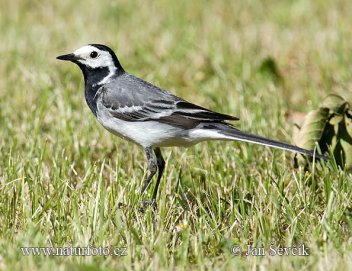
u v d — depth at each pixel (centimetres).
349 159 1149
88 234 907
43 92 1496
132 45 1825
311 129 1158
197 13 2108
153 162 1104
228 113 1418
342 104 1201
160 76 1625
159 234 910
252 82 1582
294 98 1541
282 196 1019
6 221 955
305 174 1104
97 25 1995
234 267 840
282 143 1024
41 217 975
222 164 1166
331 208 959
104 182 1098
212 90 1550
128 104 1102
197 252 884
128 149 1254
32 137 1288
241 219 982
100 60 1139
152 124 1091
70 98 1462
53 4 2186
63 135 1297
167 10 2144
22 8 2164
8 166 1113
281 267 829
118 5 2158
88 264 827
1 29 1959
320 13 2027
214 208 1015
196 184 1116
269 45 1798
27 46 1814
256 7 2127
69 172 1163
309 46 1759
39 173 1096
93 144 1277
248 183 1109
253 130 1330
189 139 1082
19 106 1454
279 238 941
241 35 1886
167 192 1085
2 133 1310
